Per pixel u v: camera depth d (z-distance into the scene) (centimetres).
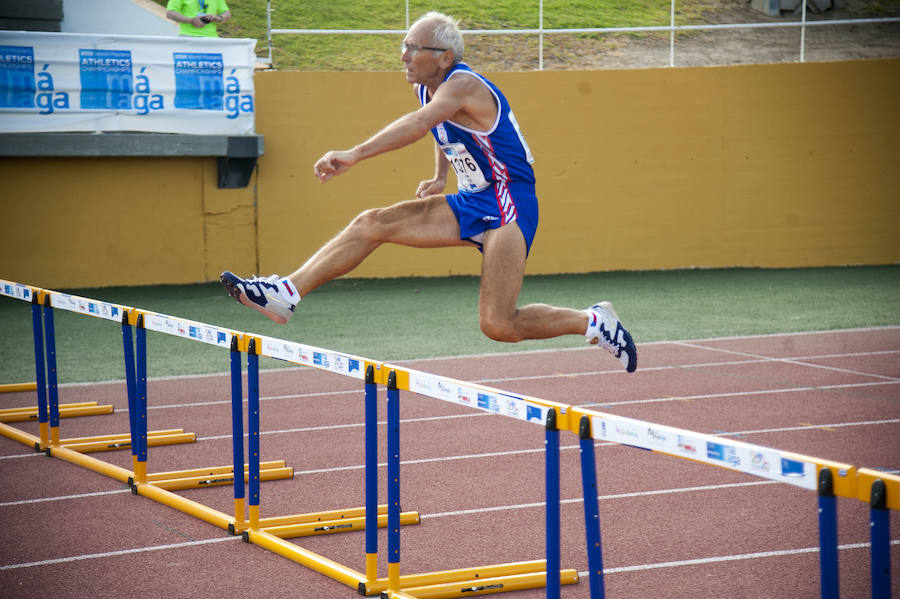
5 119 3206
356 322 2898
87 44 3272
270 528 1206
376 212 1040
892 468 1458
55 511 1316
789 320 2891
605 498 1352
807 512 1279
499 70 4428
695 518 1259
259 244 3662
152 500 1370
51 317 1606
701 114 3934
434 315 3020
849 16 5303
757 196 4000
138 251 3544
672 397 1972
